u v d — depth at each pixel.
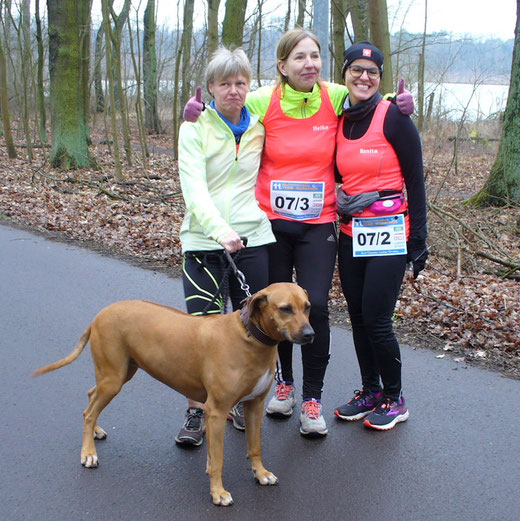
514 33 12.37
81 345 3.62
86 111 21.45
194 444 3.77
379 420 3.99
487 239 8.44
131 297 6.57
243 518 3.08
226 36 12.62
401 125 3.66
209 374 3.18
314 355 3.87
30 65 21.42
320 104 3.82
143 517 3.07
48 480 3.36
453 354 5.20
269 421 4.13
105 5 13.74
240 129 3.69
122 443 3.79
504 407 4.28
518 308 6.41
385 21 8.06
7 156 18.19
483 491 3.32
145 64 28.36
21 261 7.83
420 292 6.81
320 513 3.13
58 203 11.39
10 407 4.18
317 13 7.58
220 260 3.76
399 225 3.78
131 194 12.62
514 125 12.09
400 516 3.11
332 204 3.99
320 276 3.87
